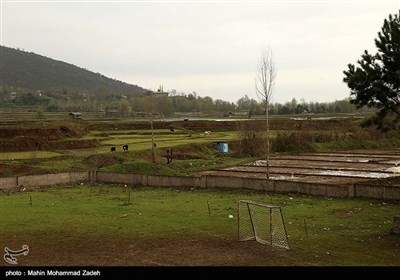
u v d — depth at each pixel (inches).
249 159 2503.7
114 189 1608.0
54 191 1560.0
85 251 791.7
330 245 811.4
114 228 965.8
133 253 776.9
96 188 1631.4
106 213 1137.4
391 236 877.2
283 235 860.6
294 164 2284.7
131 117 5954.7
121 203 1301.7
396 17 1173.7
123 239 873.5
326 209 1165.1
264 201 1291.8
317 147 3043.8
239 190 1502.2
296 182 1417.3
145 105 5132.9
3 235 911.7
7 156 2337.6
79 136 3400.6
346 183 1595.7
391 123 1227.2
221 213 1122.0
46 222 1032.8
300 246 806.5
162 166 2046.0
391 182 1635.1
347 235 887.7
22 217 1090.7
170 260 732.7
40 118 4899.1
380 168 2064.5
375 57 1188.5
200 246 817.5
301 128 3484.3
